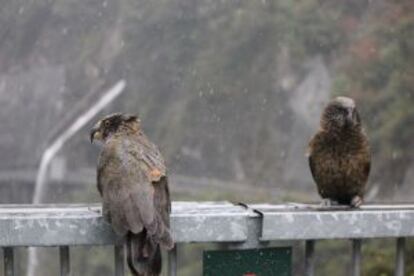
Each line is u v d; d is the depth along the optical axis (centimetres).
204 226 339
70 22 2345
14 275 337
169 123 2098
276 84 1988
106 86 2297
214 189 1866
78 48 2352
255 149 1989
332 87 1616
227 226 341
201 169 1998
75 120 2356
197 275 1297
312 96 1917
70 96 2375
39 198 2189
